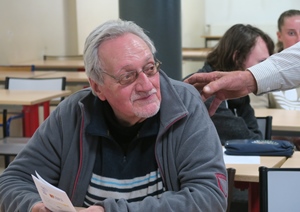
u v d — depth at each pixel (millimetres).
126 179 1742
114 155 1761
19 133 5004
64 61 7023
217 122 2621
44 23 7543
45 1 7555
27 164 1846
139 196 1737
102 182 1753
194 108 1761
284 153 2258
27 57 7188
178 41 4293
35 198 1701
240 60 2809
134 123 1737
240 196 3061
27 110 4148
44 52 7570
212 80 2012
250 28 2848
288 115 3570
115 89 1628
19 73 5730
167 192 1646
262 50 2803
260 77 1958
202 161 1655
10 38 6805
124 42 1617
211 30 10289
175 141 1718
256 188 2139
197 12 10086
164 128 1704
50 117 1895
